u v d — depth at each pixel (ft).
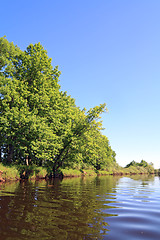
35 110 61.82
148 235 10.85
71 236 10.33
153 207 19.33
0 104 58.85
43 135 60.95
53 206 17.92
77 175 104.63
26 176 59.36
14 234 10.21
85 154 84.48
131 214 15.90
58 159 78.18
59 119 72.02
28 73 70.85
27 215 14.14
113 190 35.29
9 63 68.18
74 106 99.81
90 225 12.43
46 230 11.10
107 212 16.26
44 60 73.46
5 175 47.67
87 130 81.87
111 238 10.25
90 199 23.15
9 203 18.44
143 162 365.40
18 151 67.31
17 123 55.21
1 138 61.77
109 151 203.10
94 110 79.66
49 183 47.62
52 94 71.51
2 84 59.36
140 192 33.24
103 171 193.57
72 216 14.46
